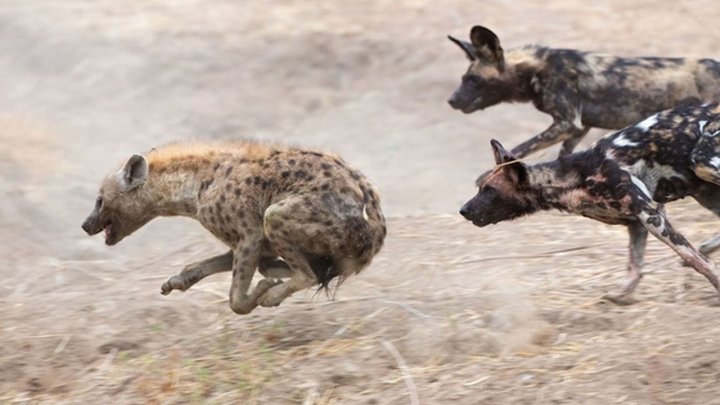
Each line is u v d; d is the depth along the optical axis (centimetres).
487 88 3353
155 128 4112
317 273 2288
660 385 1952
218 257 2395
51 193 3559
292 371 2164
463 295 2481
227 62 4434
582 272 2600
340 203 2216
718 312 2212
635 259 2391
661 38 4312
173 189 2367
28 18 4822
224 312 2514
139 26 4716
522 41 4378
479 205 2361
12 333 2462
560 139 3284
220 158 2339
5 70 4553
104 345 2386
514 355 2153
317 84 4291
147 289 2719
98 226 2427
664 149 2303
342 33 4528
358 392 2078
